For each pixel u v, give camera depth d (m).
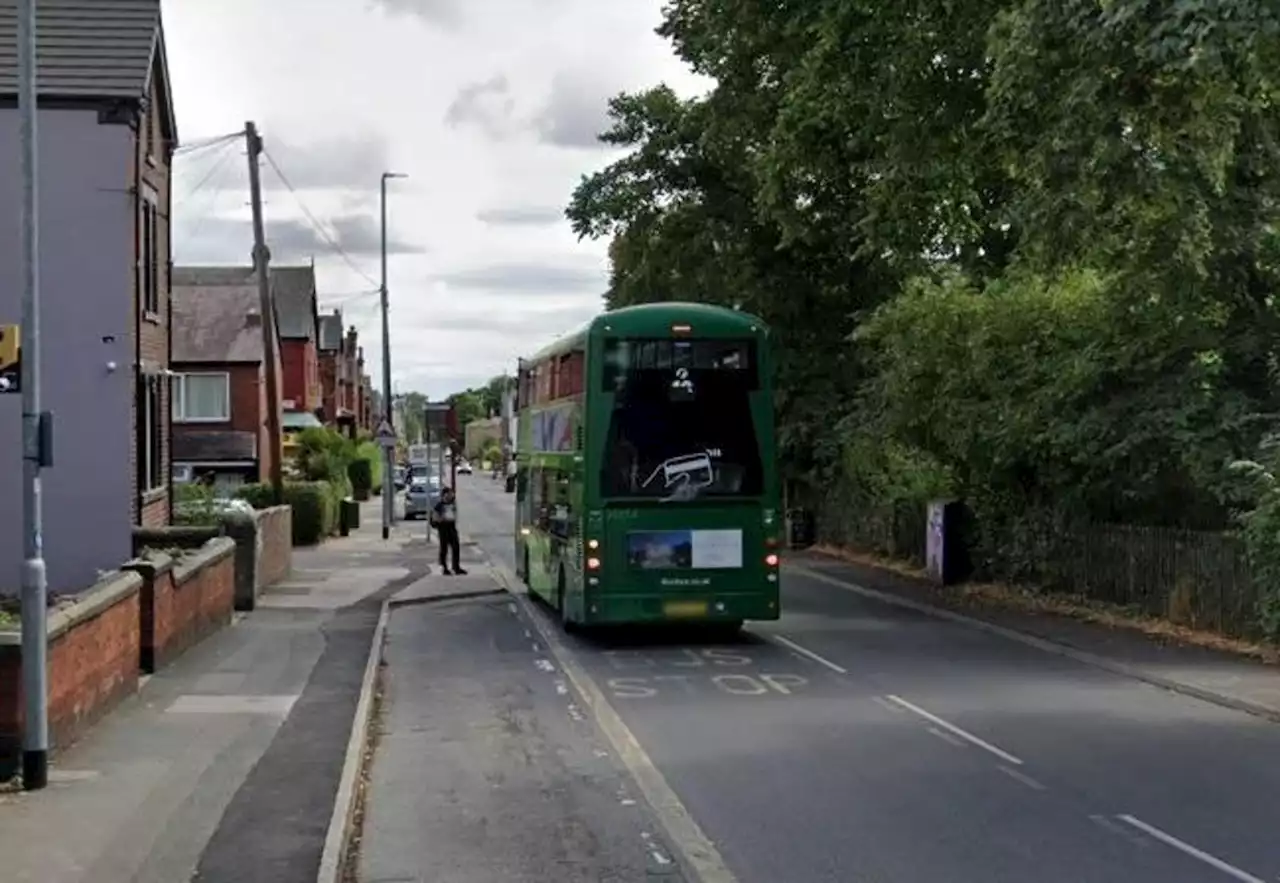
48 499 25.97
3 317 26.03
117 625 14.88
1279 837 9.54
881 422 30.02
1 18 26.75
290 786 11.30
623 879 8.73
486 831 10.03
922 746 13.03
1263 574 17.77
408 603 28.66
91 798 10.69
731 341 20.70
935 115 22.48
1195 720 14.34
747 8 24.50
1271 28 11.56
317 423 76.12
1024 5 14.67
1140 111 13.98
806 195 38.06
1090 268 23.72
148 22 27.08
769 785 11.43
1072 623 22.91
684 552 20.55
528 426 29.00
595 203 44.94
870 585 31.22
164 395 29.88
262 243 37.94
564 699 16.41
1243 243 19.75
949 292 26.41
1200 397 21.00
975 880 8.56
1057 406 23.33
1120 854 9.12
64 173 26.06
